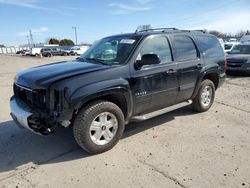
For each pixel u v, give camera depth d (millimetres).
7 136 5023
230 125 5461
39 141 4770
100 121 4145
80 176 3617
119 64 4402
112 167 3824
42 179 3572
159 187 3334
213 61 6164
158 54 4957
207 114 6188
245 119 5840
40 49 53469
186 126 5406
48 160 4086
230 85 9953
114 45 5000
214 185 3352
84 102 3881
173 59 5203
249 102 7316
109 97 4367
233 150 4305
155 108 5070
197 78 5750
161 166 3826
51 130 3871
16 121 4340
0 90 9383
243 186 3330
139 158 4074
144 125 5473
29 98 4160
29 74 4352
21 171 3793
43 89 3824
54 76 3967
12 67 19750
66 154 4262
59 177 3609
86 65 4461
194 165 3840
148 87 4703
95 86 3932
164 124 5523
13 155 4270
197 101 6059
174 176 3562
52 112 3775
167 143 4598
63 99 3721
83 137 3994
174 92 5254
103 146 4211
